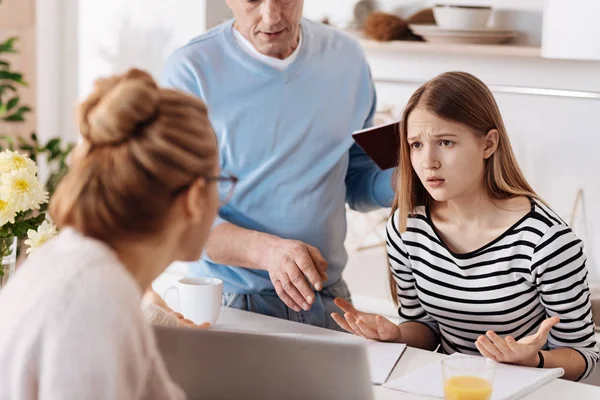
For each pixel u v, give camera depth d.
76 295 0.88
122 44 3.27
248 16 1.90
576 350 1.62
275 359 1.11
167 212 0.95
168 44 3.15
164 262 1.00
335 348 1.09
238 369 1.13
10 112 3.96
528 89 2.72
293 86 1.96
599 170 2.65
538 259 1.61
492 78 2.81
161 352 1.14
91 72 3.37
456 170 1.60
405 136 1.69
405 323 1.83
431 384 1.42
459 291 1.71
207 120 1.00
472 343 1.76
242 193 1.94
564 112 2.69
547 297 1.63
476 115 1.60
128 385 0.88
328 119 1.98
